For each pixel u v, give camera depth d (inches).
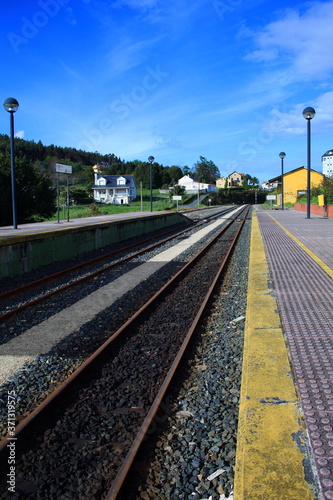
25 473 113.8
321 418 111.1
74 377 165.6
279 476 89.4
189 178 4756.4
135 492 105.6
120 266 472.7
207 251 577.0
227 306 282.4
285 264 354.9
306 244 482.3
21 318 269.9
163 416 141.0
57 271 446.0
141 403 150.6
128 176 3690.9
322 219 912.9
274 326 192.1
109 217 1083.9
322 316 203.0
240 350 197.9
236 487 90.5
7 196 1525.6
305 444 100.3
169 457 118.8
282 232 650.2
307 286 269.0
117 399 154.9
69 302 307.6
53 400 148.3
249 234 776.9
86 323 252.4
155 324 247.0
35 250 458.0
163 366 184.4
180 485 106.4
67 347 211.8
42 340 224.4
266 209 1898.4
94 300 313.0
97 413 145.6
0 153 1609.3
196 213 1909.4
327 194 1149.7
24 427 130.3
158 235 853.8
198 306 285.3
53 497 104.7
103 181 3587.6
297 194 2260.1
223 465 112.3
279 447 99.7
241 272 399.9
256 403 122.0
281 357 154.9
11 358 199.0
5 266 401.7
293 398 123.6
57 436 131.5
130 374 177.5
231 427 131.0
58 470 114.7
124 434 131.5
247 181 5418.3
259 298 244.7
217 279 365.1
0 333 239.1
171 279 364.2
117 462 117.4
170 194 3747.5
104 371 180.1
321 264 346.0
